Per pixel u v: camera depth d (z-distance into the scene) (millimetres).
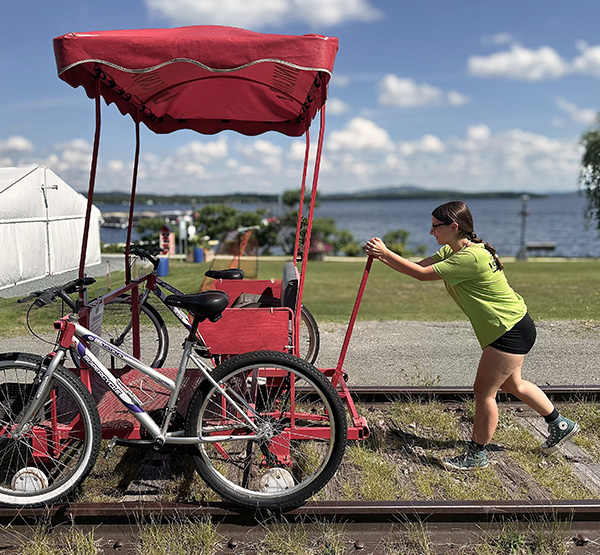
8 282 13961
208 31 2959
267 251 33281
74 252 17453
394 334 7551
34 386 3049
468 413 4410
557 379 5516
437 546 2818
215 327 3229
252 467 3490
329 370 4277
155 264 4441
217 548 2809
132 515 2902
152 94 4086
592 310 9289
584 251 52000
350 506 2939
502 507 2916
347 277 17250
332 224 35969
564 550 2730
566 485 3400
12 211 14039
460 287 3416
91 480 3375
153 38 2684
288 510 2953
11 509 2900
